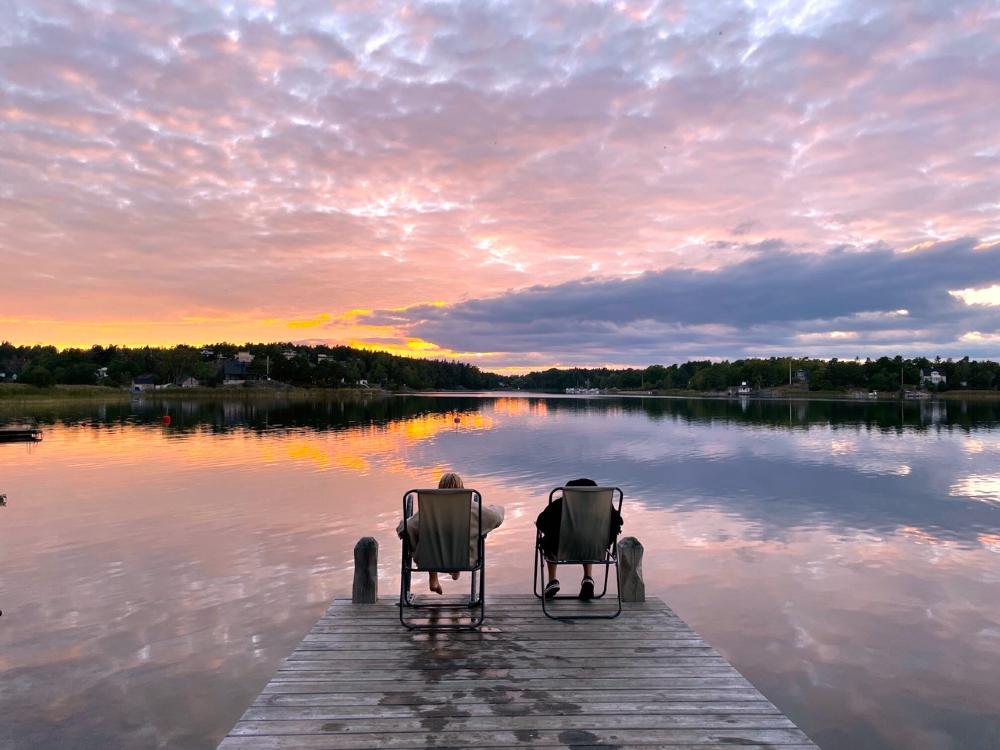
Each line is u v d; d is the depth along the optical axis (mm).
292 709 3578
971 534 10875
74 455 22781
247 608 7215
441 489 4727
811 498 14281
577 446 26469
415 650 4426
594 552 5270
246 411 62062
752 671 5840
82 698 5238
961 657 6125
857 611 7277
